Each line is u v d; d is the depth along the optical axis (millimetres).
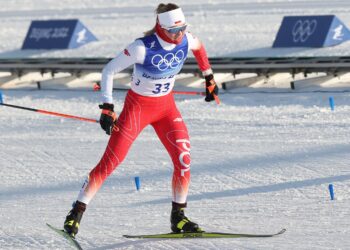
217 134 28344
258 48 49094
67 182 23703
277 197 20328
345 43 47500
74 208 17250
